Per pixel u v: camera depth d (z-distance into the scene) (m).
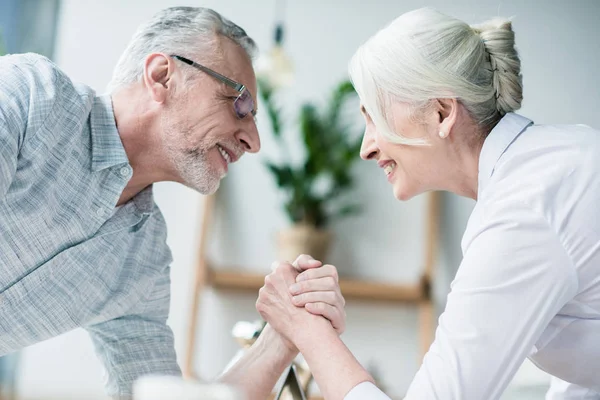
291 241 3.63
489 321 1.22
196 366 3.75
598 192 1.26
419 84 1.37
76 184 1.54
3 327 1.52
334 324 1.48
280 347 1.53
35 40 3.96
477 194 1.44
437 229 3.89
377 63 1.41
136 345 1.68
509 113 1.42
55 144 1.50
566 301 1.26
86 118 1.58
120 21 4.03
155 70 1.63
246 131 1.69
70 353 3.70
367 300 3.84
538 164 1.31
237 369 1.51
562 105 4.02
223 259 3.88
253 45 1.76
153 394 0.66
